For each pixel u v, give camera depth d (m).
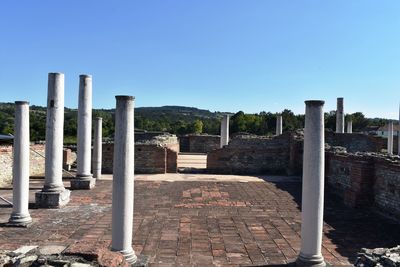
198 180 20.17
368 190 13.60
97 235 9.91
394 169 12.18
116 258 6.45
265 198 15.29
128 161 7.75
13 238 9.61
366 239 10.01
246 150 24.12
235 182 19.56
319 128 7.83
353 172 14.30
